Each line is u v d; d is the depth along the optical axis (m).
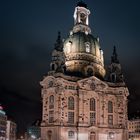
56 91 154.25
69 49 179.38
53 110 153.75
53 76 156.75
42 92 161.50
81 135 153.62
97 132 158.50
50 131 152.12
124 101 171.62
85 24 195.88
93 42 182.75
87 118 158.50
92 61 176.00
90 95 162.75
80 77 165.25
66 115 154.50
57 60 162.38
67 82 159.00
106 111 166.00
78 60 173.75
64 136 150.00
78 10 198.12
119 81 175.50
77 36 182.00
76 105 158.75
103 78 176.75
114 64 181.75
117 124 166.75
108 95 169.62
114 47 188.88
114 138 163.00
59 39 169.50
